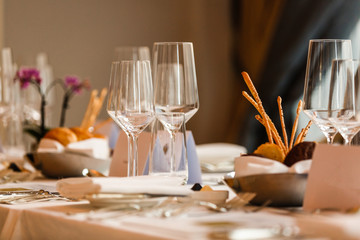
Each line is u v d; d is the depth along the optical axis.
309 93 1.46
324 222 0.98
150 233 1.05
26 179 2.18
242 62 6.17
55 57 6.69
